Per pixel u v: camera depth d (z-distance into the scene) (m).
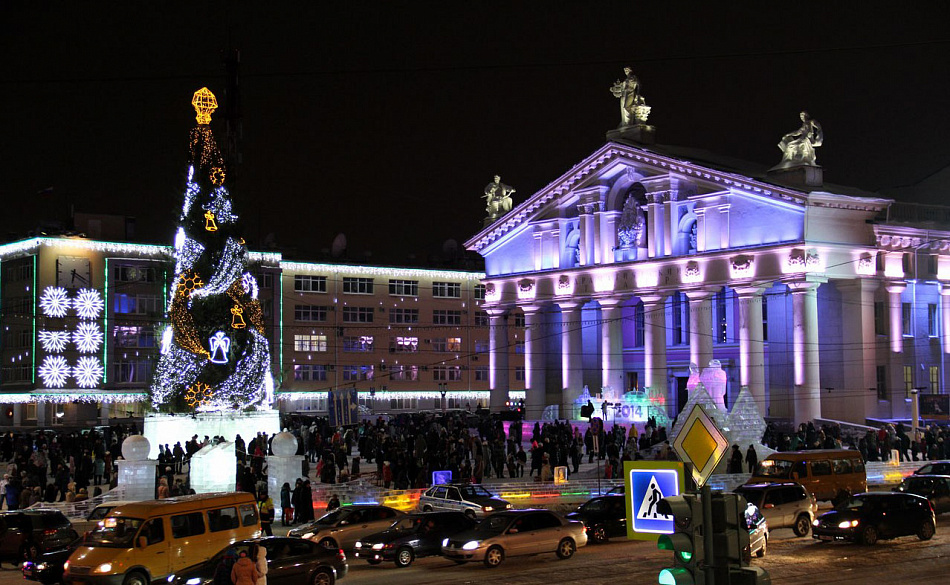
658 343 64.69
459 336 102.19
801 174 59.69
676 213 64.06
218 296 54.28
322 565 23.31
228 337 54.28
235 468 39.22
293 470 38.81
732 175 60.44
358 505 30.80
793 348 57.84
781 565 25.45
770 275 58.81
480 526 27.83
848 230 59.53
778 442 49.44
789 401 61.62
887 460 49.28
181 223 55.03
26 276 83.62
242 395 54.66
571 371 70.31
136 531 23.84
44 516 29.28
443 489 35.97
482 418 67.06
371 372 97.06
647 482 13.52
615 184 68.25
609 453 47.12
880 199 59.72
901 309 62.62
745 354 59.88
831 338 61.44
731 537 11.61
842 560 26.08
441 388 100.25
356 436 63.75
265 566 19.14
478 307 103.56
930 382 64.31
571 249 71.50
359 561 29.56
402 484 41.19
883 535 28.80
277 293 92.62
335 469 45.00
